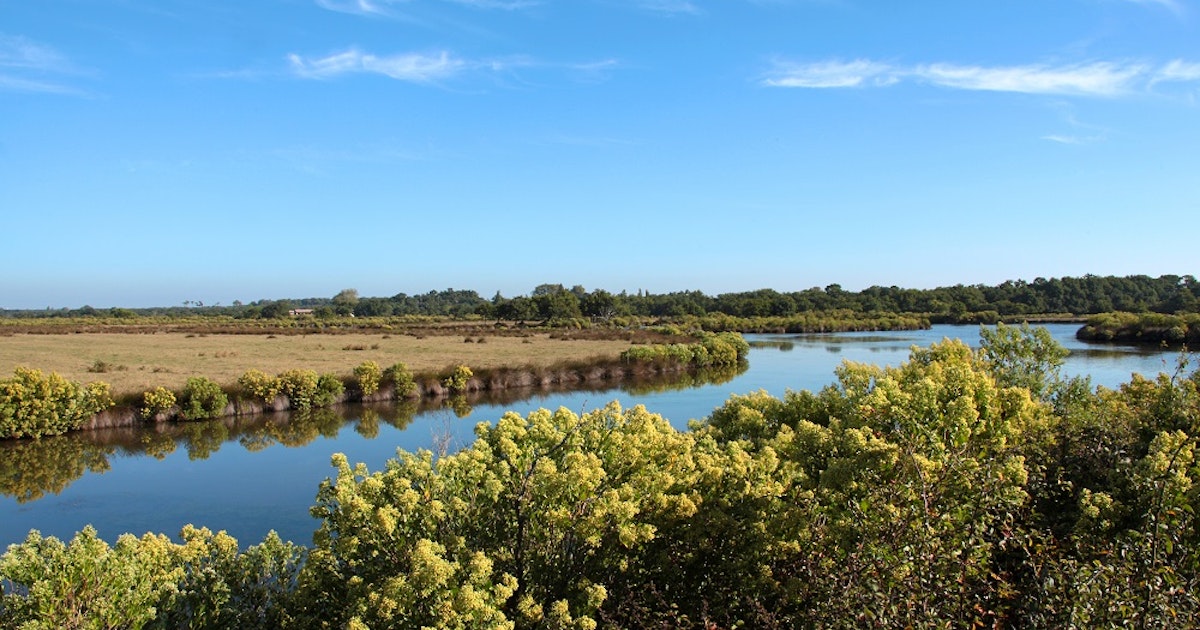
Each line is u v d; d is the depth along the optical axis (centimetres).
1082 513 537
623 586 572
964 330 9888
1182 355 843
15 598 505
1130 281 11862
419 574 470
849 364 940
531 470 589
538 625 520
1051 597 421
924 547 435
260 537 1534
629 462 636
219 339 7450
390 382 3759
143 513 1730
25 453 2459
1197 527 497
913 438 544
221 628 596
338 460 591
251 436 2752
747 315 13800
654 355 4909
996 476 495
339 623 548
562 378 4422
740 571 559
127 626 533
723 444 891
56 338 7306
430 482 585
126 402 2973
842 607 426
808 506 568
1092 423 733
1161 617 375
